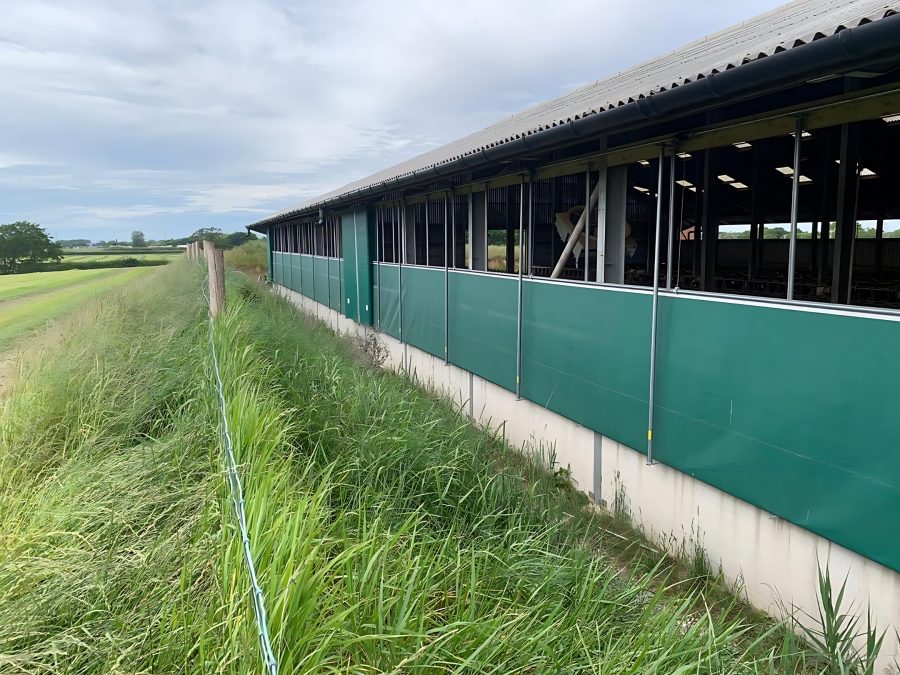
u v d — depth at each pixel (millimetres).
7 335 9672
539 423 6520
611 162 5277
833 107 3340
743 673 2674
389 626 2182
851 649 3312
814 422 3436
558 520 4211
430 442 4598
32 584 2410
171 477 3484
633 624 2760
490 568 2998
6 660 1971
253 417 3680
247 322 6961
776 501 3715
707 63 3674
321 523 2658
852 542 3264
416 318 10000
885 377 3049
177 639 2100
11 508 3088
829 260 8578
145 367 5500
